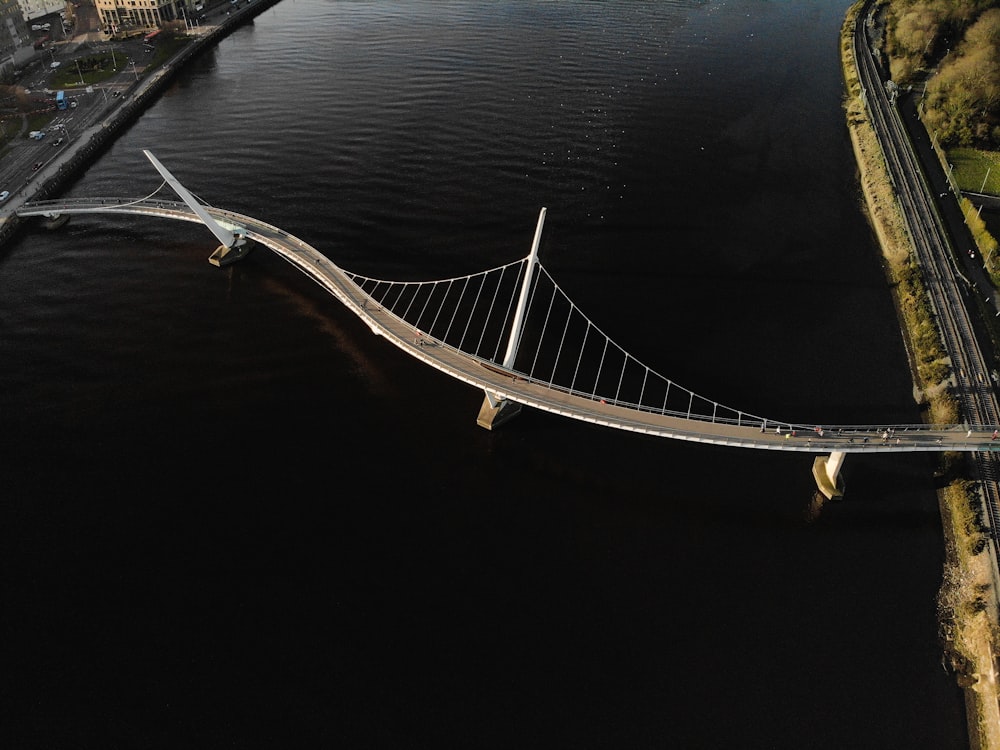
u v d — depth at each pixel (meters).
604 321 173.88
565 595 117.69
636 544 125.25
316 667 108.25
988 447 127.00
